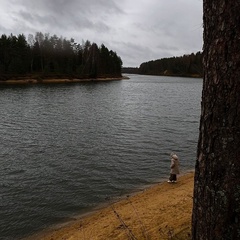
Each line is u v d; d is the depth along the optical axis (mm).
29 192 14242
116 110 42875
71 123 32281
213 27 2639
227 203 2637
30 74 114875
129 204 12062
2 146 22422
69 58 134125
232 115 2549
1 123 31609
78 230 9938
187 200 10461
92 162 18828
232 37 2496
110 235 8367
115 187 14844
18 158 19578
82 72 131875
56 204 12969
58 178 16062
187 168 17969
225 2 2510
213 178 2729
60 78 119188
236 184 2582
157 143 23766
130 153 20906
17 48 115875
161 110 43219
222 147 2633
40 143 23469
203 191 2846
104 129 29078
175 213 9102
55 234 10289
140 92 77500
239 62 2484
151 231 7691
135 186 15000
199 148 2910
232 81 2525
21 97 57844
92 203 13055
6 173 16797
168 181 14781
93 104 49875
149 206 10695
